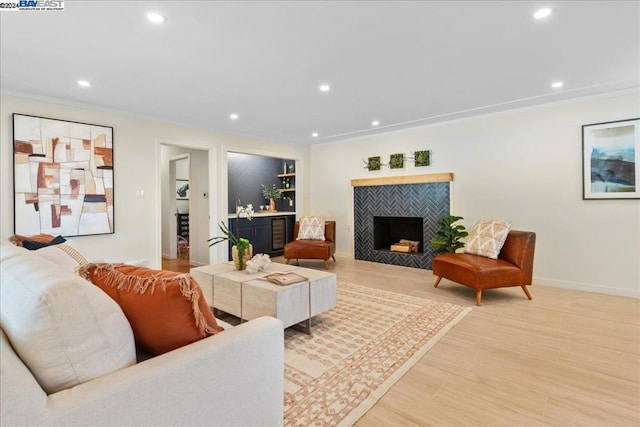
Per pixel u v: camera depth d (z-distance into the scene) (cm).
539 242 401
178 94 342
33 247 222
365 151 576
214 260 512
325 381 190
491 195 437
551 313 300
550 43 238
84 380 85
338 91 338
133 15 196
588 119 366
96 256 381
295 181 653
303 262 572
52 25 206
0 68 272
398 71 287
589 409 164
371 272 481
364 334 256
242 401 112
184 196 761
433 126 489
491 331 260
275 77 298
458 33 222
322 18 202
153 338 108
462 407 166
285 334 258
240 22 205
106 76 291
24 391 71
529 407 166
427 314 299
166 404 92
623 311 304
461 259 357
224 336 111
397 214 528
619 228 352
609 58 264
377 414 161
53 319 80
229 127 500
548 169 393
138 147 420
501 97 363
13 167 326
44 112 346
